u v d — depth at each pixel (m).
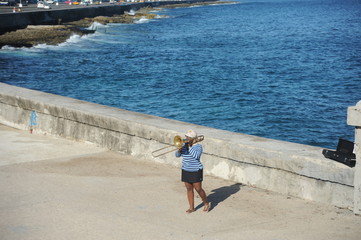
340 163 6.91
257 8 192.75
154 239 5.85
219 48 64.44
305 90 35.28
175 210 6.96
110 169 9.02
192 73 43.56
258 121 26.44
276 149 7.71
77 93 34.75
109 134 10.34
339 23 108.06
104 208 6.96
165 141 9.21
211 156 8.67
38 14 79.25
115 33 84.69
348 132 24.14
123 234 6.00
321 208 7.01
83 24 93.38
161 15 140.12
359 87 36.28
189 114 28.25
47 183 8.12
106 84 38.31
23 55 53.81
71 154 10.04
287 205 7.17
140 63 50.25
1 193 7.57
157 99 32.59
